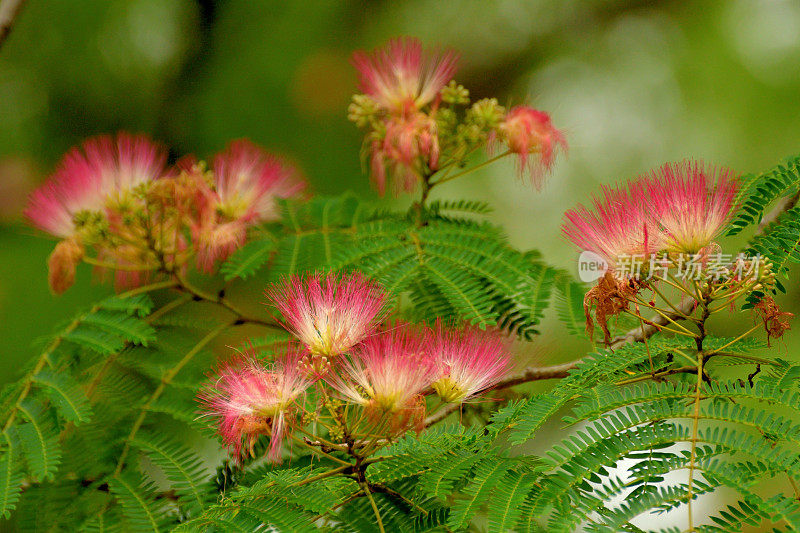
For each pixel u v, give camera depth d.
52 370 3.94
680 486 2.42
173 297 7.53
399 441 2.93
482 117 4.62
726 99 9.30
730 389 2.71
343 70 9.70
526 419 2.84
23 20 9.80
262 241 4.58
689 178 2.88
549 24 10.45
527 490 2.57
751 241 3.23
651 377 2.99
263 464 3.50
